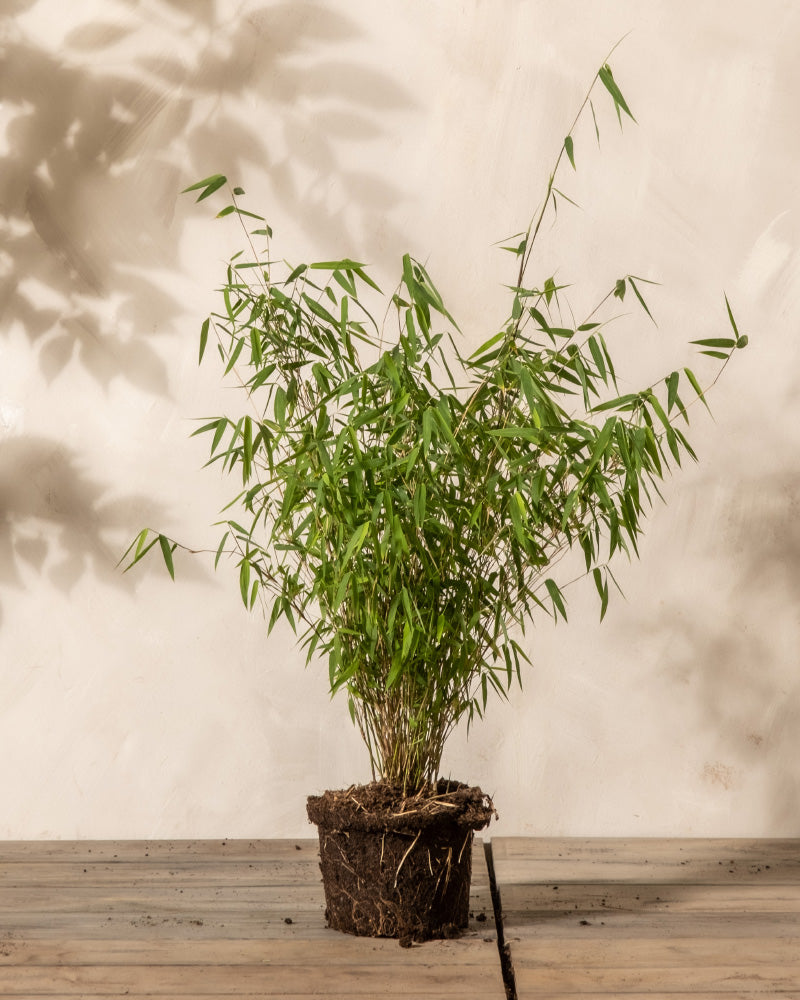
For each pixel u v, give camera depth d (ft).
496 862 7.08
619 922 5.86
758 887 6.53
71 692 7.90
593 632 7.83
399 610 5.49
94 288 7.96
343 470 5.15
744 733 7.80
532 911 6.05
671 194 7.88
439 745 5.86
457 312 7.88
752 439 7.84
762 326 7.83
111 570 7.92
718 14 7.88
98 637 7.91
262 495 7.80
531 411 5.06
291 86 7.96
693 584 7.84
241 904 6.20
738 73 7.87
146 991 4.91
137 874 6.83
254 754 7.87
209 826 7.85
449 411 5.47
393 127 7.95
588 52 7.91
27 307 7.96
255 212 7.93
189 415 7.91
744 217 7.84
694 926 5.80
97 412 7.95
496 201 7.89
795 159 7.84
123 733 7.89
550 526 5.87
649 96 7.88
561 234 7.88
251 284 7.90
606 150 7.88
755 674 7.82
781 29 7.87
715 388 7.84
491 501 5.42
